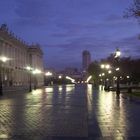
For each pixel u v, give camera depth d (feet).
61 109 91.35
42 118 68.13
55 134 47.47
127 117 71.87
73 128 53.62
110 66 325.42
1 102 124.26
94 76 549.54
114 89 278.26
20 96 180.75
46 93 225.35
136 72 350.84
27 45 501.56
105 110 89.97
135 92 214.48
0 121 62.18
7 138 43.57
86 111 85.76
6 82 348.18
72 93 222.69
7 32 375.45
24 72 461.78
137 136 46.52
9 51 384.27
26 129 51.98
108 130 52.37
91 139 44.01
